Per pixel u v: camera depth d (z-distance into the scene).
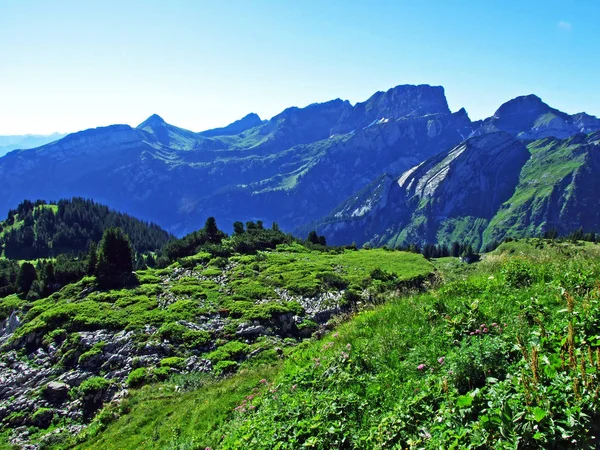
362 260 62.22
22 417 24.77
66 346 31.92
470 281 14.05
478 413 6.57
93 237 148.75
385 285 44.38
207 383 24.41
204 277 50.22
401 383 8.94
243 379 21.06
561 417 5.77
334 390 9.82
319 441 8.05
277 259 59.22
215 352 29.36
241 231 78.81
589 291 9.84
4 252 130.38
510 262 14.06
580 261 12.96
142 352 30.03
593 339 7.32
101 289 45.56
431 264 60.25
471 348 8.22
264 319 35.12
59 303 42.88
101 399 25.45
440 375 8.28
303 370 12.06
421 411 7.38
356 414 8.53
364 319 14.08
